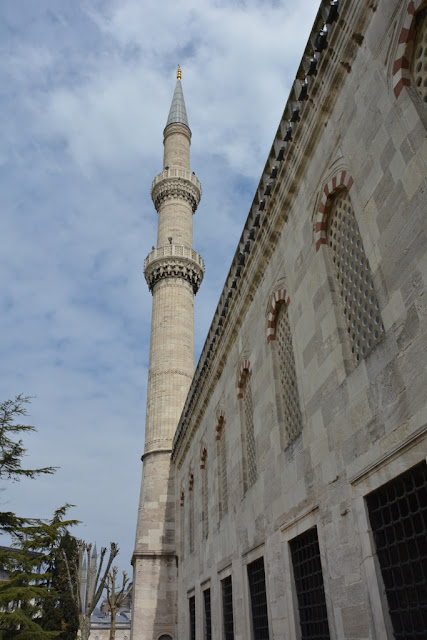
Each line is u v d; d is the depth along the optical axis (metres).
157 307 37.41
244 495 14.27
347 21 8.85
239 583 13.83
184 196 43.19
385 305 7.23
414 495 6.35
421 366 6.28
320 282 9.80
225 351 17.97
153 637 27.06
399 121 7.27
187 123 49.47
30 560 23.34
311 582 9.41
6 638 22.23
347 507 7.80
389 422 6.89
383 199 7.49
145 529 30.19
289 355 11.99
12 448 23.73
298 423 10.98
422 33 7.21
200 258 39.91
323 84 9.78
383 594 6.71
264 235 13.38
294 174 11.30
